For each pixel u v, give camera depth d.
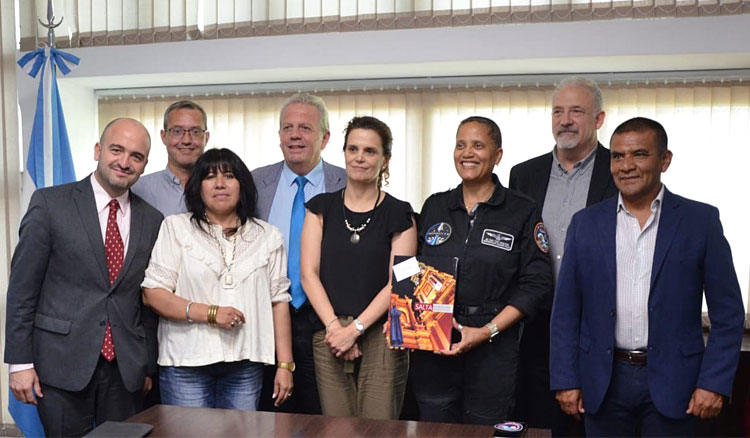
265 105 4.20
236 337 2.50
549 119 3.91
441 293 2.41
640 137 2.21
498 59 3.62
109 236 2.55
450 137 4.01
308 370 2.86
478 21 3.66
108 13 4.04
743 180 3.74
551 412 2.92
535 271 2.47
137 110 4.36
